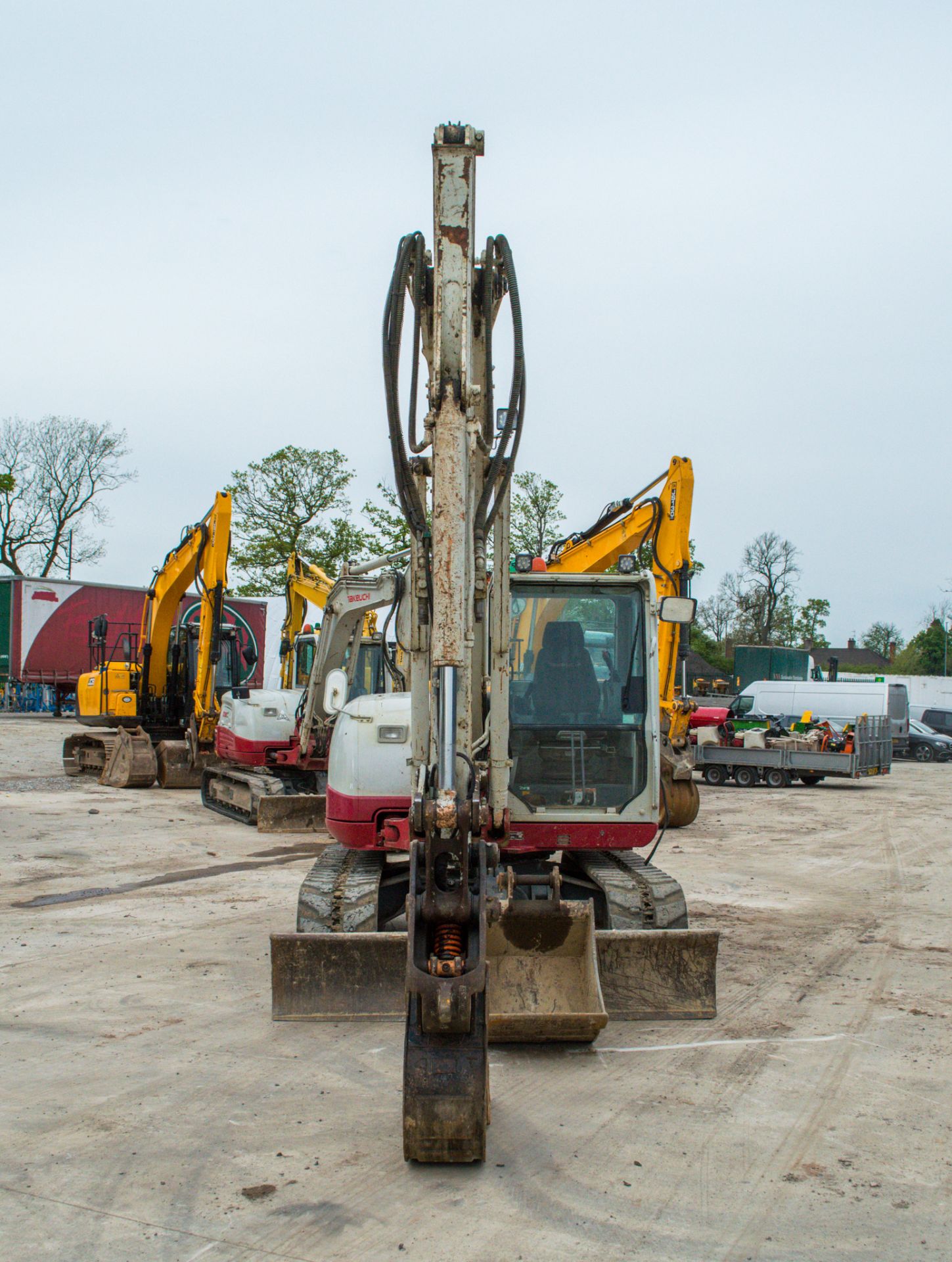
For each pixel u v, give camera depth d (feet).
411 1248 11.96
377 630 47.55
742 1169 13.97
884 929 28.48
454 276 16.51
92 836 43.19
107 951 25.03
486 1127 14.16
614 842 22.77
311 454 138.72
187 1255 11.79
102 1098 16.17
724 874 37.22
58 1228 12.35
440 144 16.60
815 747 73.31
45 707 130.21
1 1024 19.66
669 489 46.06
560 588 23.75
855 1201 13.14
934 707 122.72
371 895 21.89
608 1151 14.49
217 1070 17.33
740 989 22.40
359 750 24.25
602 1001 18.06
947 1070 17.70
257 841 42.60
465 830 13.74
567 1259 11.75
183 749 59.77
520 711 23.43
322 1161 14.08
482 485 17.44
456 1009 13.17
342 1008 19.71
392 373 16.39
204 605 56.03
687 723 49.49
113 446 184.44
